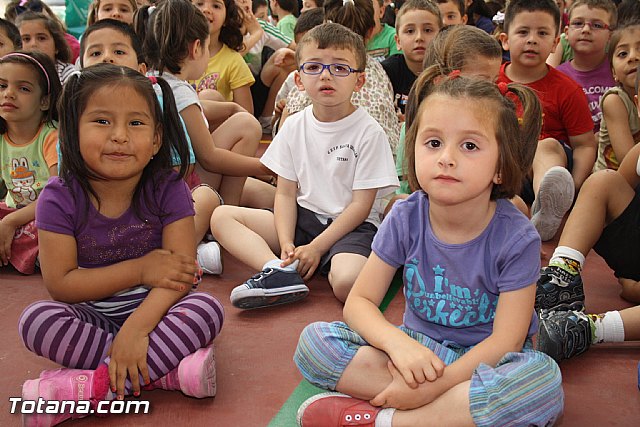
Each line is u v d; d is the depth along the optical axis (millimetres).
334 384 1125
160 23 2037
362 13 2670
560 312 1374
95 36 2061
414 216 1171
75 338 1197
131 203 1298
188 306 1228
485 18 4074
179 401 1209
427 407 1038
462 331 1156
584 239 1499
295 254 1673
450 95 1051
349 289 1588
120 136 1193
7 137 1953
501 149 1060
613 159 2268
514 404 972
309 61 1754
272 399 1210
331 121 1812
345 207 1796
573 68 2928
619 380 1275
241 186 2217
